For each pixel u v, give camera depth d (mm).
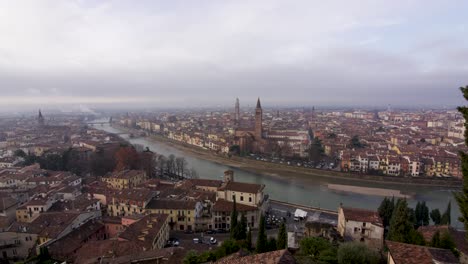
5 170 185000
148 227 95938
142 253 75562
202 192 140750
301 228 113812
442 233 74000
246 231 98750
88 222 108125
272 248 77750
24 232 98125
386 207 111500
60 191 139875
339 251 57906
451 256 42469
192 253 68562
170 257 71188
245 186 129875
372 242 89250
